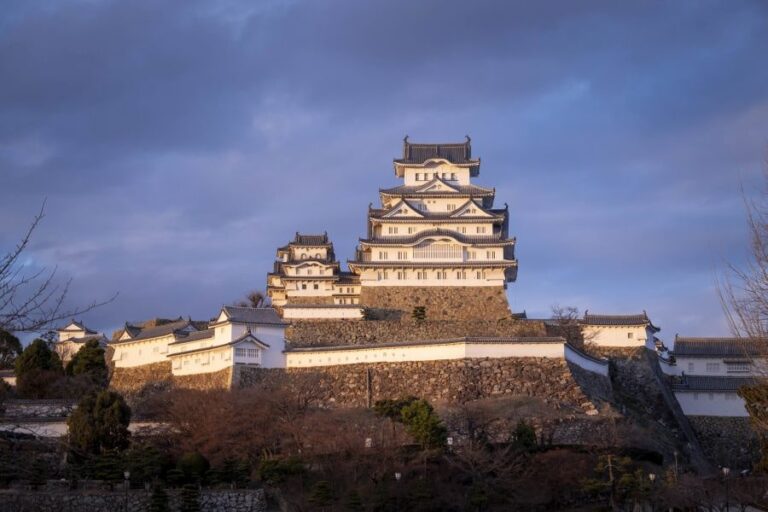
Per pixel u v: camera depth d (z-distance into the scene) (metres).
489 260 155.62
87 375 142.12
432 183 165.00
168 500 90.19
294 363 131.25
